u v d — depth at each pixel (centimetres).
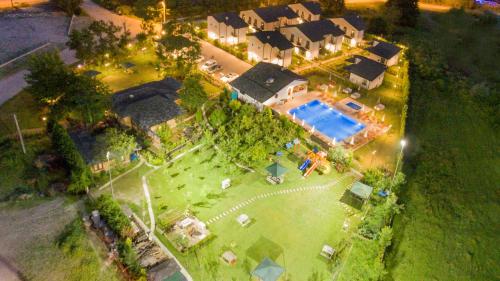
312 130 6228
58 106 5375
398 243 4475
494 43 11062
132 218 4331
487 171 6022
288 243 4231
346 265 4019
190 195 4772
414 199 5197
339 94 7444
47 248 3869
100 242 3975
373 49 8825
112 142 5091
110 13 10419
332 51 9319
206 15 11094
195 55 7331
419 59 9231
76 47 7050
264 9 10100
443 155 6219
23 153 5075
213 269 3875
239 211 4606
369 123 6612
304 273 3906
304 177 5197
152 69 7812
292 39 9125
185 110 6131
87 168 4625
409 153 6097
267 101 6681
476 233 4803
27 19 9262
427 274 4141
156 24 9912
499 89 8612
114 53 7488
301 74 8150
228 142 5416
